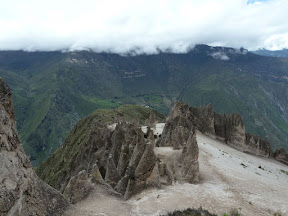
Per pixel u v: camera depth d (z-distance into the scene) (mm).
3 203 18938
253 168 58625
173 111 87562
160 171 39438
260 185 42344
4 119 21922
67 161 106938
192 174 40062
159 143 66688
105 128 81875
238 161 61656
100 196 30625
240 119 91812
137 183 34062
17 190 20719
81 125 158000
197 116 94812
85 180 31062
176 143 53875
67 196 28781
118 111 163125
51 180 99812
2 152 20531
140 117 165125
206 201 32062
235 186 39562
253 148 93312
